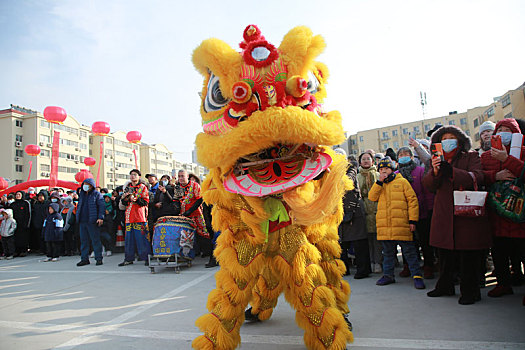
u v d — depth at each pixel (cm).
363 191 514
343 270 255
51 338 296
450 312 308
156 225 586
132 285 493
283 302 378
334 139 210
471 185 324
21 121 4966
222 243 241
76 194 1023
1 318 360
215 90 231
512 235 323
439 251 367
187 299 402
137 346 268
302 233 231
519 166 299
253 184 218
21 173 4888
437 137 369
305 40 220
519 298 338
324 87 251
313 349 222
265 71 217
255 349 250
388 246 431
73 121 5744
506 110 3409
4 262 845
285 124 196
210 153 217
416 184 468
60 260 817
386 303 348
